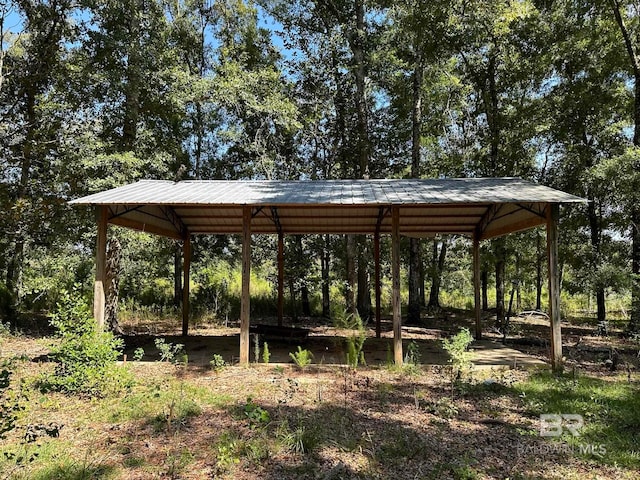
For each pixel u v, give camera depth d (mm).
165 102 12367
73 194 11125
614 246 13211
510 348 10227
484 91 15383
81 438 4445
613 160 11195
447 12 12703
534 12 13266
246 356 7781
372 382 6719
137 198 7766
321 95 15922
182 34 16656
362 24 15305
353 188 9031
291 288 15484
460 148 15766
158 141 12516
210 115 17094
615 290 11898
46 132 11672
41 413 5160
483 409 5438
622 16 12352
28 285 12539
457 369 7492
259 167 15203
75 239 11539
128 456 4027
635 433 4633
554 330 7371
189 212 10742
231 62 14758
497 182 9242
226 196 8086
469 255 19844
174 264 17062
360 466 3848
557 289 7410
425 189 8664
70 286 12391
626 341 11172
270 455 4035
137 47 11305
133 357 8695
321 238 17141
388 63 16094
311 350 9734
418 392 6156
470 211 10383
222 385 6477
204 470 3766
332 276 16891
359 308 15695
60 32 11891
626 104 12992
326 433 4547
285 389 6250
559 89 13789
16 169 11977
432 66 15383
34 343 9711
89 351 6027
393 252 7719
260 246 16594
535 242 13742
